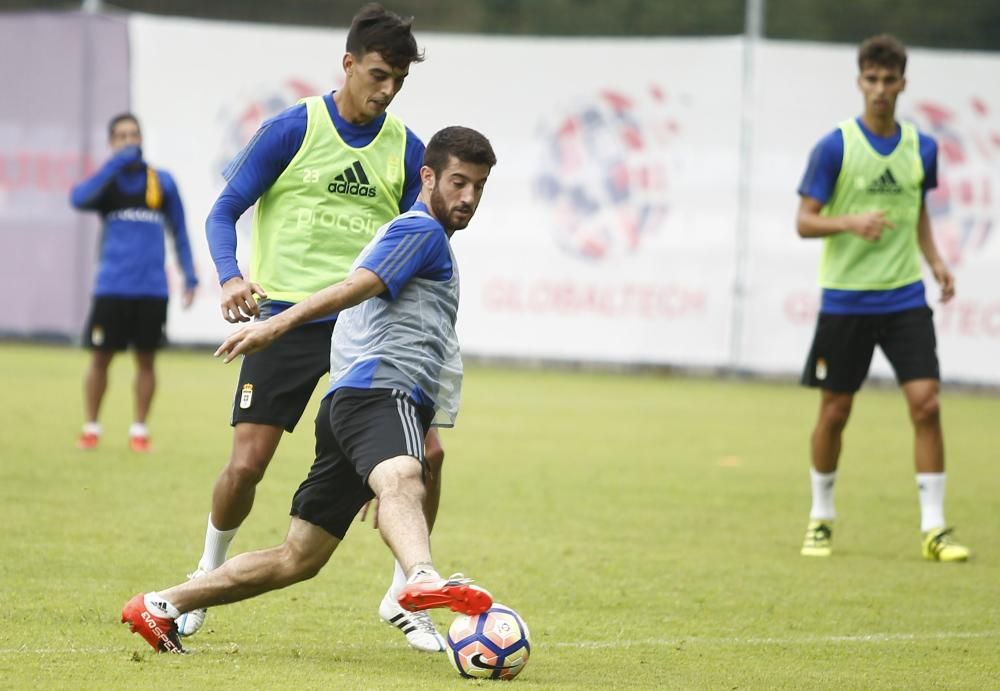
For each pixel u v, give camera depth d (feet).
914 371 102.32
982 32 259.19
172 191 140.15
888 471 145.79
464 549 96.89
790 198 229.45
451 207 60.75
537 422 180.14
